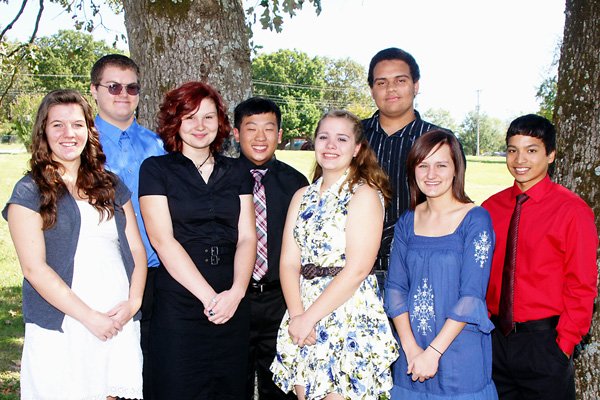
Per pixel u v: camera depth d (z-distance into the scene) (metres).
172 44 3.58
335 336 2.74
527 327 2.85
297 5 3.86
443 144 2.81
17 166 22.67
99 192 2.71
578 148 3.50
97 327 2.59
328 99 64.81
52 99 2.64
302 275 2.88
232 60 3.70
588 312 2.77
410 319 2.85
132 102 3.17
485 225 2.76
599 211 3.41
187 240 2.88
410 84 3.38
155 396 2.92
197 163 3.00
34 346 2.59
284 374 2.90
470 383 2.72
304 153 31.47
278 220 3.41
